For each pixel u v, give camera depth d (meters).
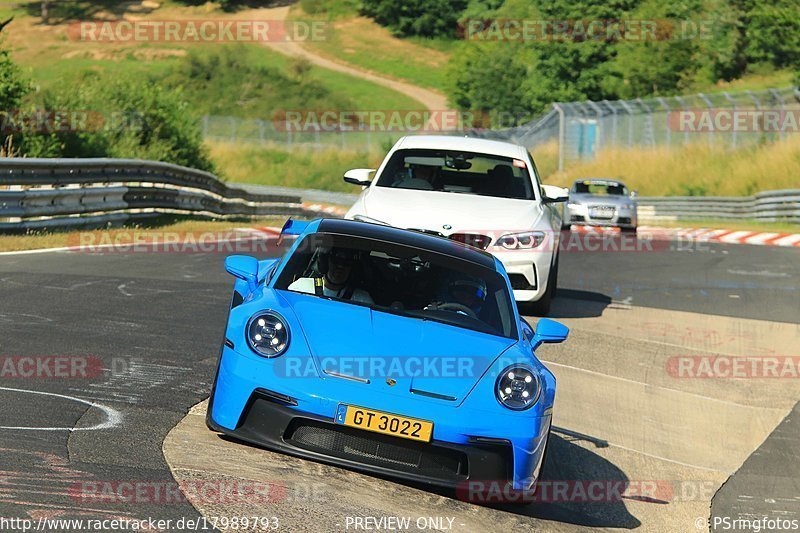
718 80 195.12
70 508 14.06
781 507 21.02
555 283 41.53
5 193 47.09
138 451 17.34
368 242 21.31
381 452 16.95
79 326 27.94
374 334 18.17
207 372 24.36
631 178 143.88
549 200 38.19
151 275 39.88
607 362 32.94
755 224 105.00
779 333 41.12
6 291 32.31
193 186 77.31
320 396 16.83
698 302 47.28
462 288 20.56
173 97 98.12
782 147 129.25
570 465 22.25
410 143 38.66
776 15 192.25
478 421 17.00
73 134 75.69
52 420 18.59
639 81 197.75
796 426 27.88
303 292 19.69
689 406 28.89
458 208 34.94
